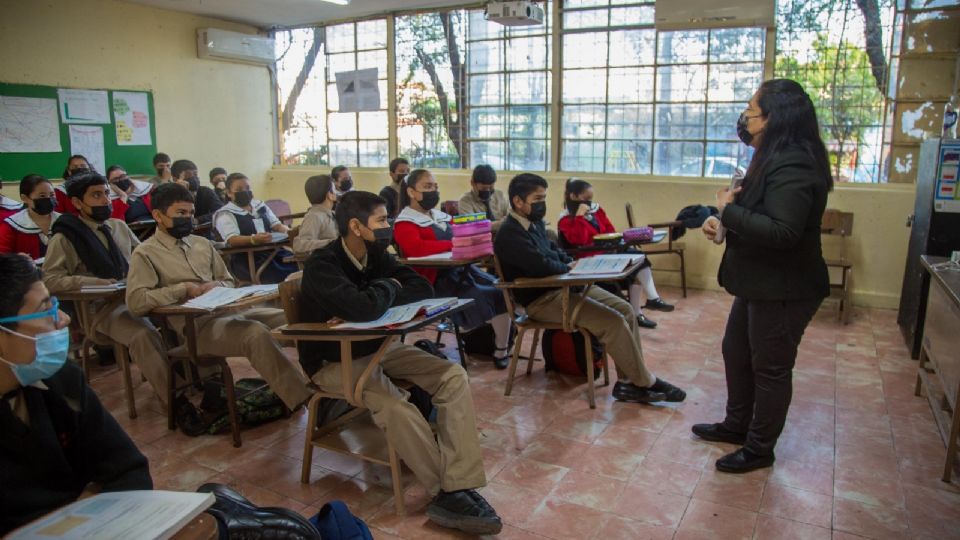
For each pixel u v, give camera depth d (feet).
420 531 6.55
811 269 6.97
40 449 3.83
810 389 10.28
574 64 18.56
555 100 18.86
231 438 8.86
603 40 18.07
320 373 7.20
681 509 6.86
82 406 4.09
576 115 18.80
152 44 20.08
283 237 13.75
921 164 12.28
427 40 20.58
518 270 9.71
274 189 24.14
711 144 17.31
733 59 16.65
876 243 15.42
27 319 3.68
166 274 9.05
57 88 17.89
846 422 9.03
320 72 23.03
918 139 15.07
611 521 6.66
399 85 21.39
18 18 16.92
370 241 6.92
